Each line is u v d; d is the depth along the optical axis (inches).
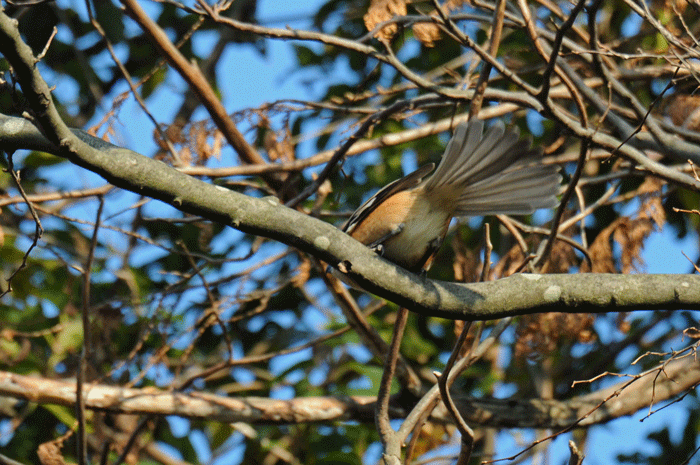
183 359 395.5
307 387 478.9
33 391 374.3
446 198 274.7
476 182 267.9
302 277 408.2
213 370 398.9
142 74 591.5
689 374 420.5
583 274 242.8
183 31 609.9
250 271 406.0
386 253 287.1
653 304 238.2
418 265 291.7
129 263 489.4
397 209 279.6
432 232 282.2
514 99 357.4
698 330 287.3
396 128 529.7
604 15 499.2
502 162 253.8
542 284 240.1
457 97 355.6
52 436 472.7
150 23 363.9
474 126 248.5
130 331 490.9
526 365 500.1
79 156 213.6
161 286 525.7
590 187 518.9
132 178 219.5
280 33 329.4
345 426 470.6
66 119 581.9
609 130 440.8
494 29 315.6
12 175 231.6
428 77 501.0
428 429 434.9
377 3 339.9
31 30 571.5
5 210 500.4
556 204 266.8
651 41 475.5
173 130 398.9
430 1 303.6
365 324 399.9
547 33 393.4
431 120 513.7
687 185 340.8
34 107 200.4
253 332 546.0
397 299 236.5
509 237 510.9
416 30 355.6
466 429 266.2
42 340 473.4
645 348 514.3
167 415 386.3
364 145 408.8
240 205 228.8
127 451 383.2
